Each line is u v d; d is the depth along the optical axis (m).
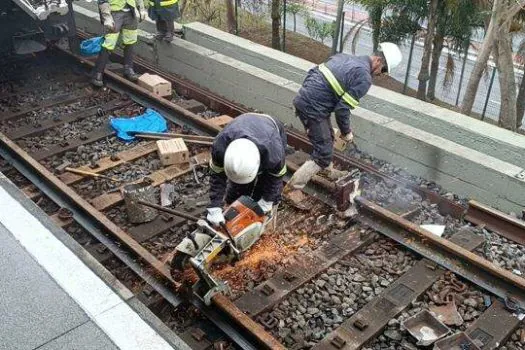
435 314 4.01
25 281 3.56
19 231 3.99
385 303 4.09
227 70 7.51
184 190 5.50
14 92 7.56
